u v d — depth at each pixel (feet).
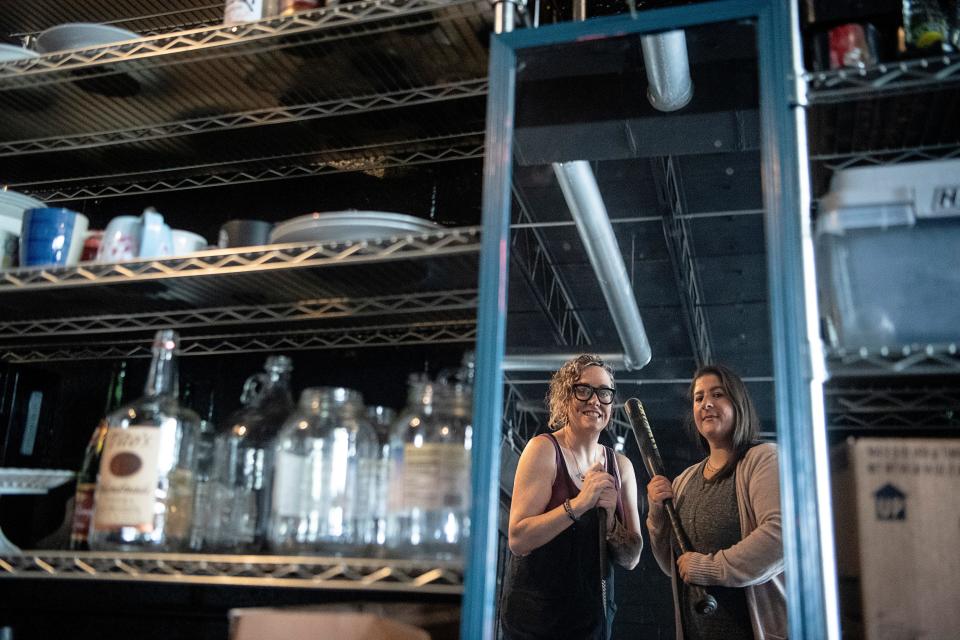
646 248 5.82
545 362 5.90
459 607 3.85
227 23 4.81
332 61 4.78
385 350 5.12
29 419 5.34
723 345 5.93
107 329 5.29
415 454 3.95
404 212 5.39
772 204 3.73
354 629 3.63
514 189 5.30
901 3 4.02
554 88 4.93
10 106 5.28
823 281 3.66
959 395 3.69
